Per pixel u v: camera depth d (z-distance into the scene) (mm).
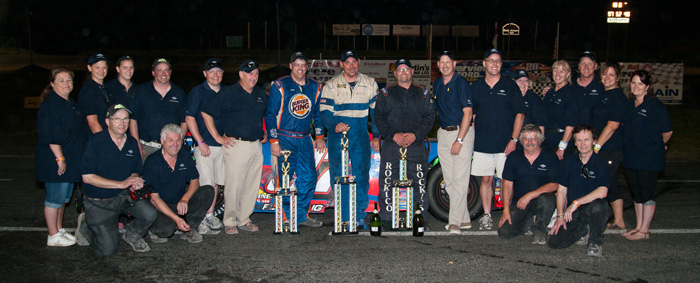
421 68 16859
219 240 5230
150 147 5352
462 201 5512
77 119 4926
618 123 5246
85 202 4664
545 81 15648
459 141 5348
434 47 50812
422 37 51719
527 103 5867
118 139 4727
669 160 10414
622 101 5230
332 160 5559
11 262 4531
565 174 4910
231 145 5395
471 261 4551
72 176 4895
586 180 4812
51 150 4809
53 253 4781
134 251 4848
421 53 39969
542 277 4168
